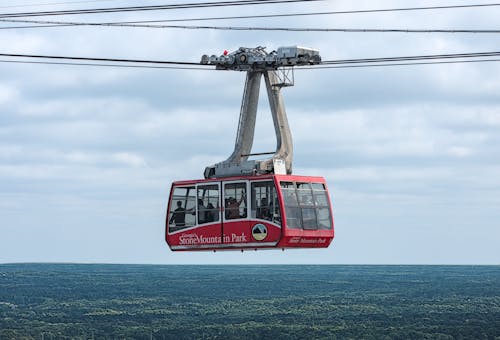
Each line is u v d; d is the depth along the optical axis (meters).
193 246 69.19
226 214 67.81
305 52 65.12
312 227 67.44
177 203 69.94
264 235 66.25
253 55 66.38
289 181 66.81
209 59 66.44
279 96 67.69
